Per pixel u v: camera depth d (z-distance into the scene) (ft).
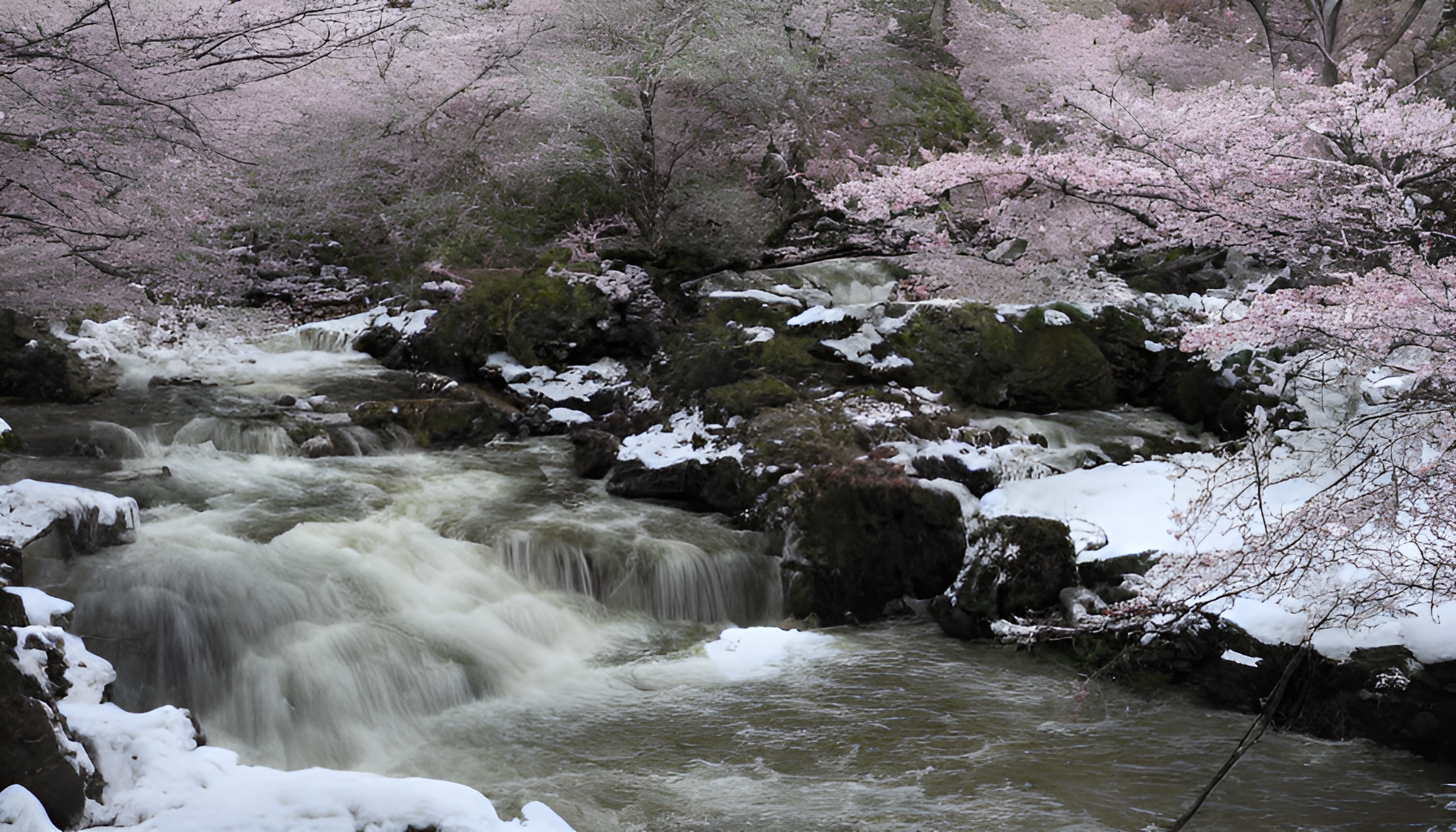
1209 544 24.45
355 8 41.01
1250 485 20.27
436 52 44.65
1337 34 53.31
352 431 34.68
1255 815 17.63
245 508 27.53
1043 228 36.83
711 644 25.77
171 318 42.73
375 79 44.27
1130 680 23.31
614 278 41.04
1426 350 24.35
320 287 47.70
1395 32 51.44
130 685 20.42
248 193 40.52
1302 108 29.76
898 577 28.19
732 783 18.75
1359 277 22.80
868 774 19.07
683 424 33.65
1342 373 23.21
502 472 33.53
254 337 43.68
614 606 27.17
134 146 30.07
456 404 36.45
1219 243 32.04
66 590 21.18
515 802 18.06
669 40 45.11
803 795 18.28
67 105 28.04
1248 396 31.22
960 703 22.41
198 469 30.66
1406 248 26.63
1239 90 33.91
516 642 24.49
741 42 44.11
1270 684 21.44
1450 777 19.10
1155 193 31.04
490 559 27.22
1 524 21.08
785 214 45.83
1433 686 19.62
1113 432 32.40
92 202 31.40
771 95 47.70
